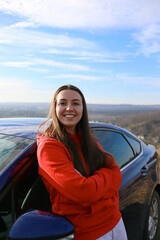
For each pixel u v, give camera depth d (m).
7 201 1.29
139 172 2.48
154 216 2.79
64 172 1.28
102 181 1.36
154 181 2.78
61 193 1.30
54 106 1.51
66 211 1.32
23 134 1.76
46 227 1.10
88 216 1.33
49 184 1.37
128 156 2.54
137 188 2.34
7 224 1.26
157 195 2.90
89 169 1.49
